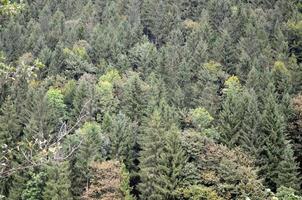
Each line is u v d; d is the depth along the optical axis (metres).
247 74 88.94
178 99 77.75
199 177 56.31
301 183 59.97
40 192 54.78
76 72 88.56
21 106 72.88
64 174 54.06
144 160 58.75
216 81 87.25
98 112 73.50
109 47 96.75
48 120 65.94
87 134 58.78
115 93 78.88
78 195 57.03
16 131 66.19
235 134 65.38
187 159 57.91
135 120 72.62
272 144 62.81
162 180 56.06
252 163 59.56
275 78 84.19
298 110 71.06
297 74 85.81
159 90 78.31
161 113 67.00
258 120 65.75
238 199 52.19
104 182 54.16
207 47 98.75
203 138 60.69
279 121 63.50
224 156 57.97
